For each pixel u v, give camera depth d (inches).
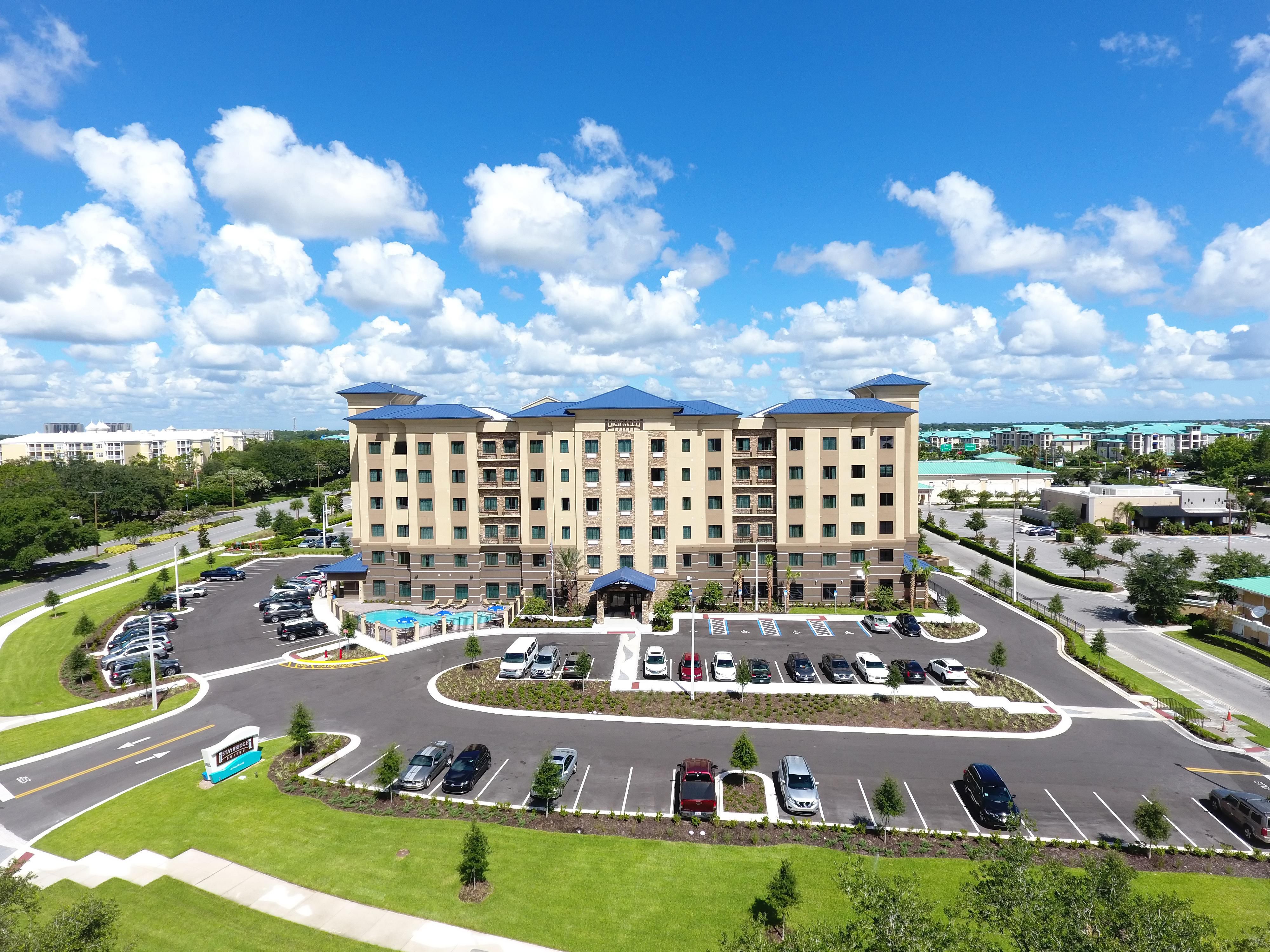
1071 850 1167.0
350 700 1850.4
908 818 1262.3
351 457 2913.4
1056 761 1485.0
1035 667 2070.6
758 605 2669.8
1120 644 2327.8
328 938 945.5
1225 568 2753.4
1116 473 6702.8
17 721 1745.8
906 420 2689.5
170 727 1696.6
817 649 2217.0
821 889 1043.3
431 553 2778.1
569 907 1010.7
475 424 2741.1
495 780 1411.2
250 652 2272.4
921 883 1055.6
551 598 2714.1
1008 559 3580.2
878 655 2155.5
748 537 2728.8
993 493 6269.7
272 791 1363.2
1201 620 2421.3
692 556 2716.5
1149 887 1062.4
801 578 2704.2
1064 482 5954.7
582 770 1445.6
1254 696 1871.3
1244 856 1147.9
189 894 1043.3
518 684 1935.3
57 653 2314.2
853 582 2711.6
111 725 1713.8
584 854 1144.2
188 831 1219.2
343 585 2915.8
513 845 1170.0
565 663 2082.9
